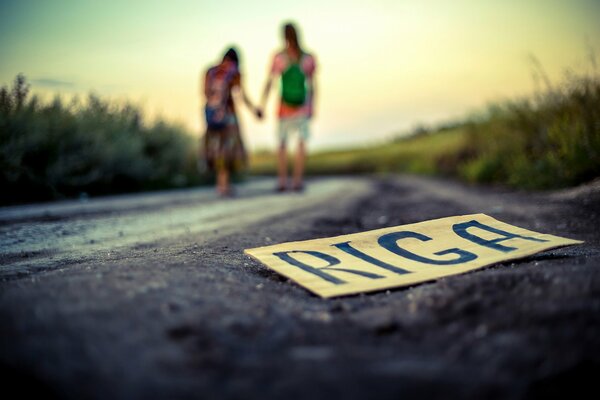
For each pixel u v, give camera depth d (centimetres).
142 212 573
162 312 158
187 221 489
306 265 237
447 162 1423
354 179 1767
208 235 385
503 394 115
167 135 1141
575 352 127
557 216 443
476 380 121
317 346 146
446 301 173
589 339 132
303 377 125
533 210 491
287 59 901
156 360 129
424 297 184
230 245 333
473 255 240
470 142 1284
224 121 846
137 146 965
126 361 127
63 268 246
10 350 126
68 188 798
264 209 611
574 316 145
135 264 234
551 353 129
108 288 176
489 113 1148
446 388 119
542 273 190
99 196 846
